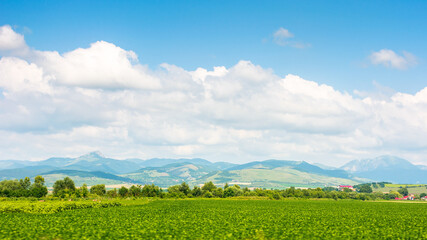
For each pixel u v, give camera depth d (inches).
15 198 5482.3
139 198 6899.6
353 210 4365.2
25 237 1764.3
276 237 1934.1
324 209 4466.0
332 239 1909.4
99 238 1791.3
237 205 4992.6
